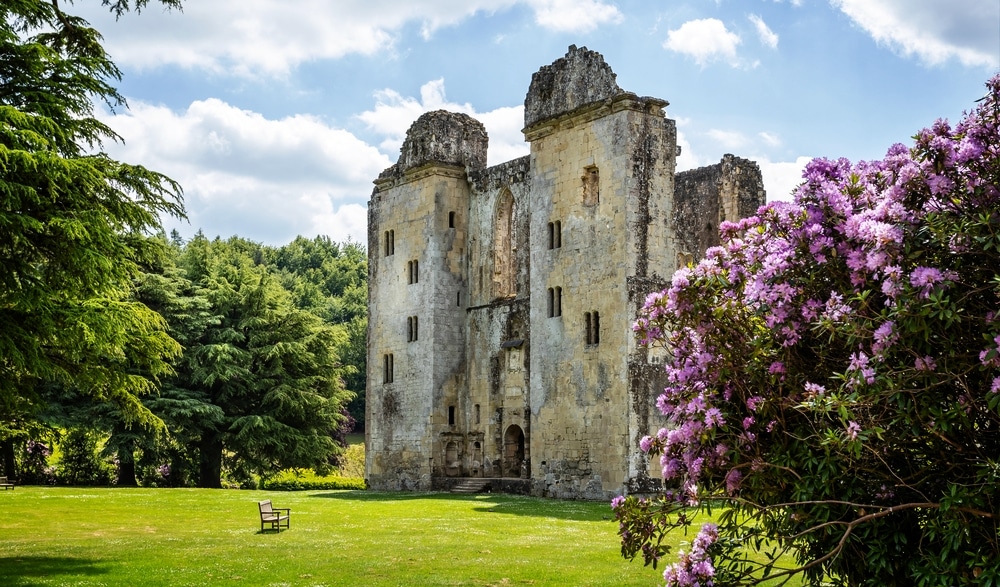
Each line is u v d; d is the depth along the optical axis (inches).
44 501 1740.9
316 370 2721.5
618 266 1781.5
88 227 904.3
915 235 462.6
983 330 439.2
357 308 5521.7
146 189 1003.3
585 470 1812.3
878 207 479.8
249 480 2778.1
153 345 1059.3
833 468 470.0
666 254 1820.9
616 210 1797.5
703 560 511.2
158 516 1525.6
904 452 478.9
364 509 1656.0
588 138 1872.5
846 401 445.1
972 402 436.1
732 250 558.9
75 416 2324.1
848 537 476.7
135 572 921.5
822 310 488.1
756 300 510.9
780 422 509.4
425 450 2181.3
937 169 477.4
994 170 466.0
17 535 1264.8
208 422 2479.1
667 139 1850.4
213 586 850.8
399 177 2335.1
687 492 541.3
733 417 534.0
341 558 1021.8
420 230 2253.9
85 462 2620.6
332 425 2709.2
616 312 1776.6
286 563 984.3
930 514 464.8
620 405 1750.7
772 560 517.7
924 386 444.1
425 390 2194.9
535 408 1937.7
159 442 2436.0
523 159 2112.5
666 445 566.9
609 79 1841.8
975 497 427.2
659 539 546.3
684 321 556.7
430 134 2244.1
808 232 503.8
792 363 511.5
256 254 6550.2
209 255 2856.8
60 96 972.6
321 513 1578.5
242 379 2564.0
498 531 1294.3
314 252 7081.7
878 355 445.7
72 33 1031.6
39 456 2561.5
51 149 903.7
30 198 888.9
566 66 1935.3
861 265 470.6
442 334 2199.8
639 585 855.7
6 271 892.0
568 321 1878.7
